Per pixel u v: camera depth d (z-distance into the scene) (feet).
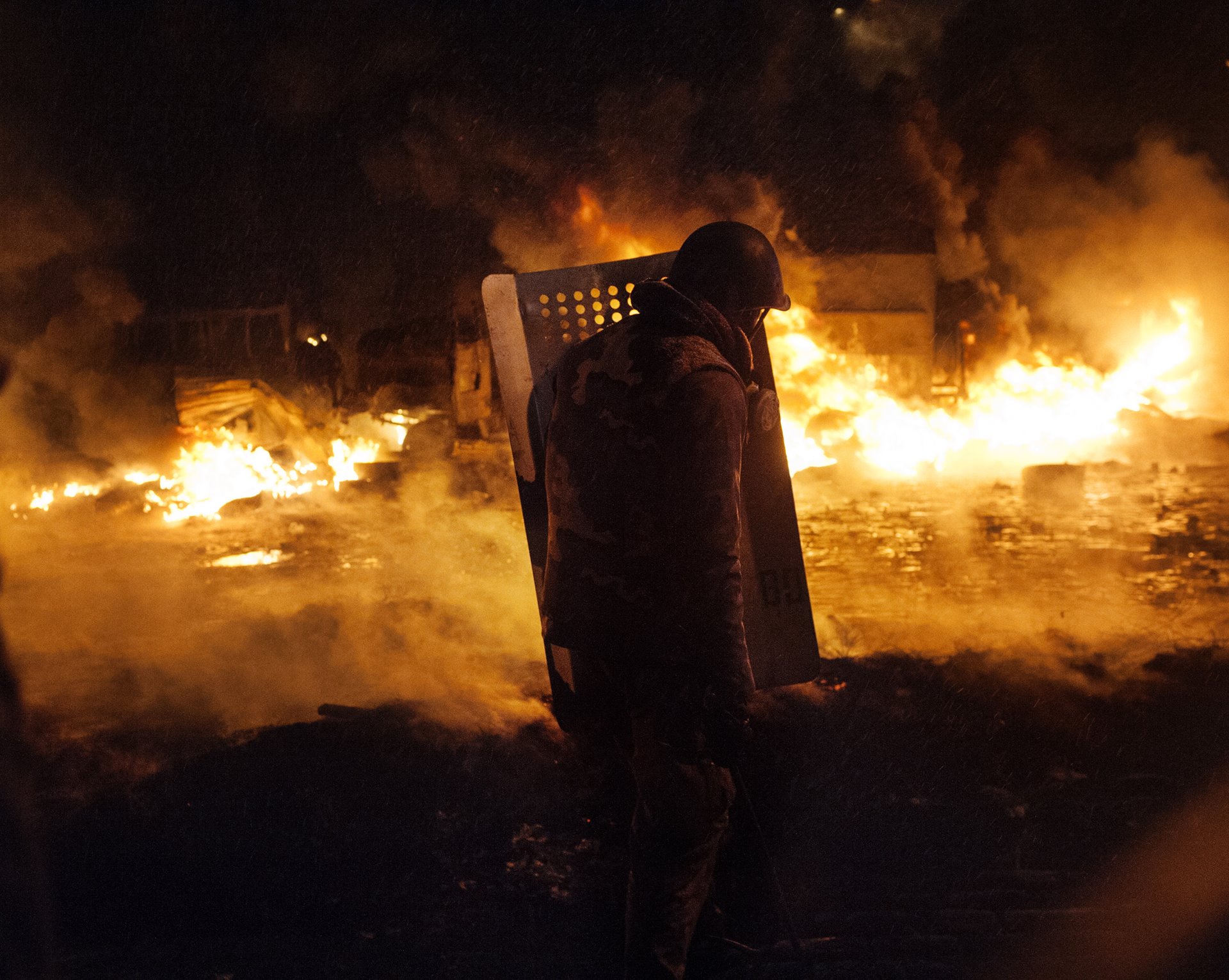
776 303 8.50
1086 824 10.86
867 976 8.77
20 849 3.54
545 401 9.48
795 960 9.00
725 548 7.63
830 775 11.68
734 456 7.72
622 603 7.87
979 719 13.10
